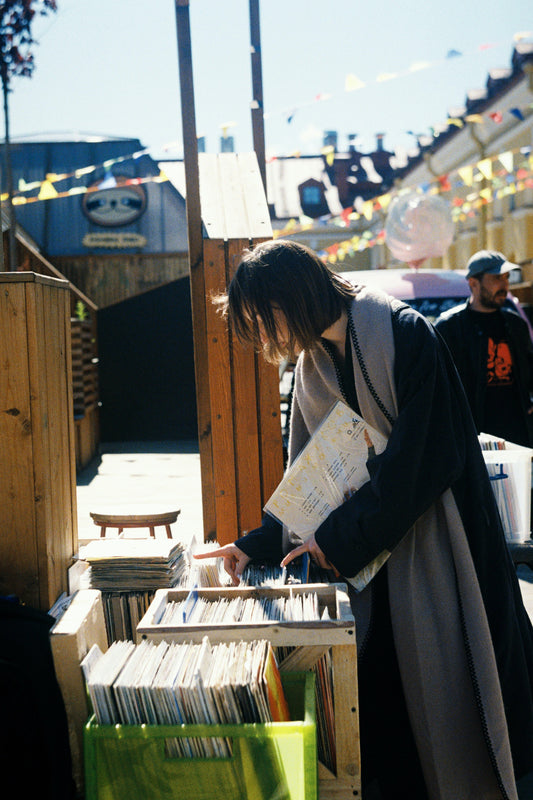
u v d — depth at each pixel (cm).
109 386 1425
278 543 232
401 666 203
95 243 1344
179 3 355
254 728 169
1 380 225
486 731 194
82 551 254
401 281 825
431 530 205
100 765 172
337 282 209
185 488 850
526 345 468
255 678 172
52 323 241
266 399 361
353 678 196
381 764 218
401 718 214
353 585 202
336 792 197
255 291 196
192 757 171
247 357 358
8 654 180
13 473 226
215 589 218
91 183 1341
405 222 877
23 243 1062
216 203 379
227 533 363
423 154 1958
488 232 1794
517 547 289
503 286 458
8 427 226
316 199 2962
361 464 209
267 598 217
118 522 336
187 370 1432
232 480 362
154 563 247
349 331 204
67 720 192
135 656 186
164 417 1433
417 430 194
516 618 213
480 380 460
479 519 206
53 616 216
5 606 194
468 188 1816
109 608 246
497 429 465
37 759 177
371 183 2931
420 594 203
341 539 197
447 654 201
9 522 227
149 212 1348
